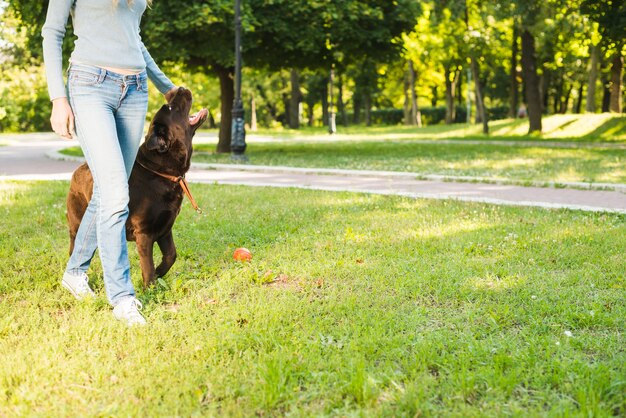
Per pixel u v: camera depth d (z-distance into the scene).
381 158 17.45
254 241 5.89
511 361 2.98
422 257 5.26
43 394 2.65
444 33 30.09
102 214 3.61
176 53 17.12
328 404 2.59
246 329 3.45
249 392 2.67
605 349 3.19
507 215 7.33
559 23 24.05
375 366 3.03
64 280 4.07
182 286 4.30
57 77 3.51
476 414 2.46
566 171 12.73
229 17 17.06
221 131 20.98
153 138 3.69
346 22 18.33
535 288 4.29
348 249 5.52
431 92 59.84
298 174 13.38
